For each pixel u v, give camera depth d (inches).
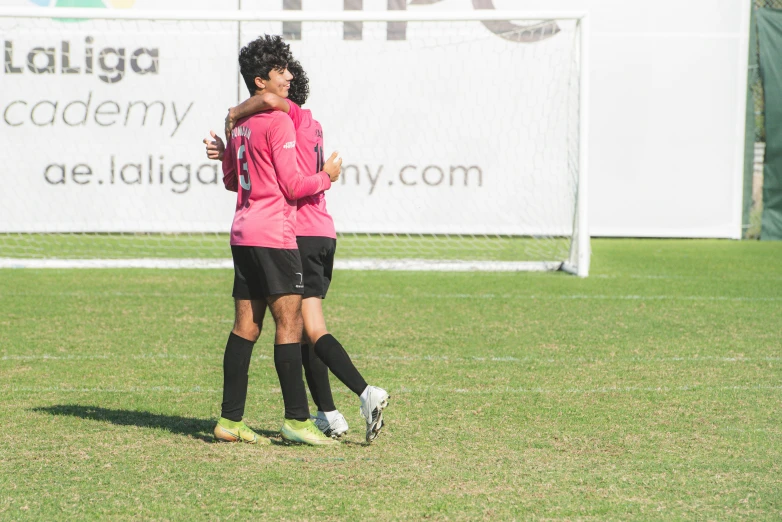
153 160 1849.2
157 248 1665.8
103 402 649.0
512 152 1854.1
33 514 426.0
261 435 569.6
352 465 506.3
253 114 527.2
